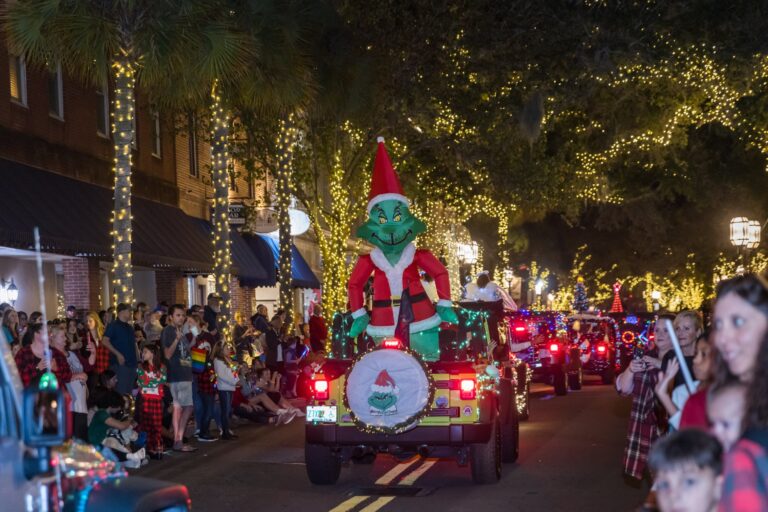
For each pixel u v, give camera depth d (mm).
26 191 19797
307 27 23172
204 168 32219
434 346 12445
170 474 13461
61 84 22922
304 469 13750
